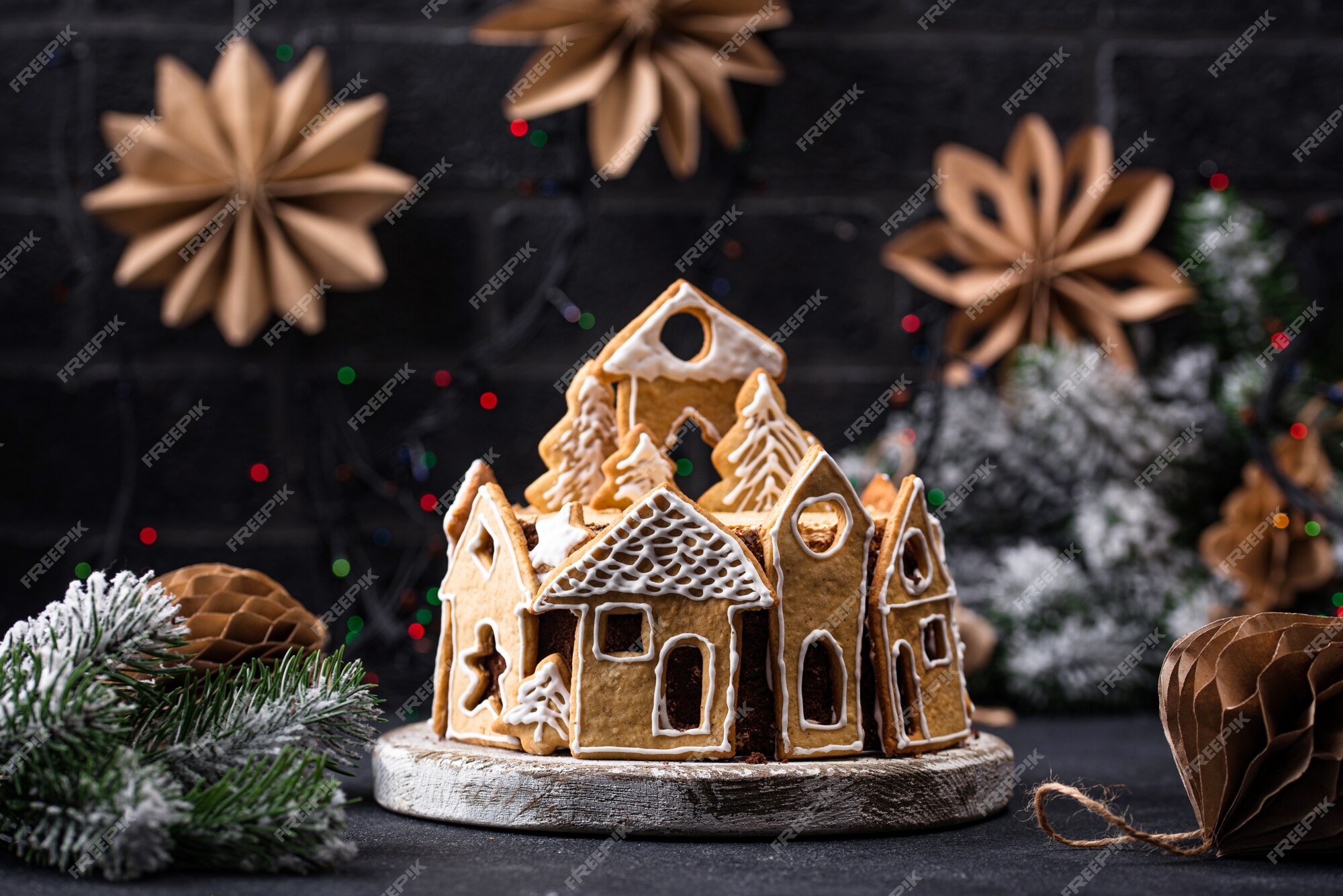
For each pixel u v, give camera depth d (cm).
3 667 97
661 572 104
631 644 104
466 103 165
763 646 105
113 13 163
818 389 167
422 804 106
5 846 99
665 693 104
